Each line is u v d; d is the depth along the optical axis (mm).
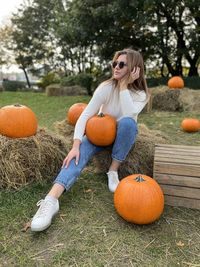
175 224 1973
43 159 2445
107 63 11719
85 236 1822
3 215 2010
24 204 2139
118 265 1603
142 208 1837
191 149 2389
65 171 2074
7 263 1607
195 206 2135
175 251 1722
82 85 11078
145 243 1776
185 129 4465
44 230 1867
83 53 17000
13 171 2322
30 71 23688
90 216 2025
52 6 20000
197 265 1622
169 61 11445
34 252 1690
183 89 6680
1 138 2428
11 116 2447
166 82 9547
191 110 6332
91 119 2328
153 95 6652
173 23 9914
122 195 1897
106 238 1807
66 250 1701
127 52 2318
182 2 8820
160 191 1951
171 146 2459
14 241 1775
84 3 8656
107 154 2611
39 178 2422
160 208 1898
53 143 2594
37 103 8508
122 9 8227
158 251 1714
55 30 11500
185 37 10211
